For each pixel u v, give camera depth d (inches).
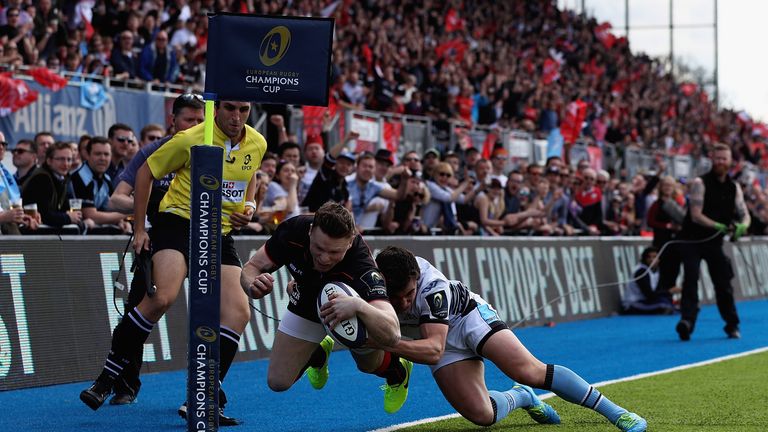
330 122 760.3
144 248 327.3
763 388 418.3
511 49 1515.7
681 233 649.0
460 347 298.8
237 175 329.4
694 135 1905.8
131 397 371.2
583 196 864.9
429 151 703.1
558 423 327.3
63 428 320.5
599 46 1898.4
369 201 609.0
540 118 1243.2
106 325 438.6
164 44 748.6
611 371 483.5
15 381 397.4
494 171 836.6
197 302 238.1
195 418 238.5
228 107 318.7
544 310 745.6
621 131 1455.5
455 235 679.7
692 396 394.6
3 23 659.4
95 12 784.9
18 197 448.1
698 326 750.5
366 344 254.4
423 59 1149.7
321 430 321.4
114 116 641.6
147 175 324.2
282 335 303.1
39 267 414.0
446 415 349.1
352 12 1170.0
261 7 989.8
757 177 1652.3
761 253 1120.2
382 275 273.4
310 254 280.5
